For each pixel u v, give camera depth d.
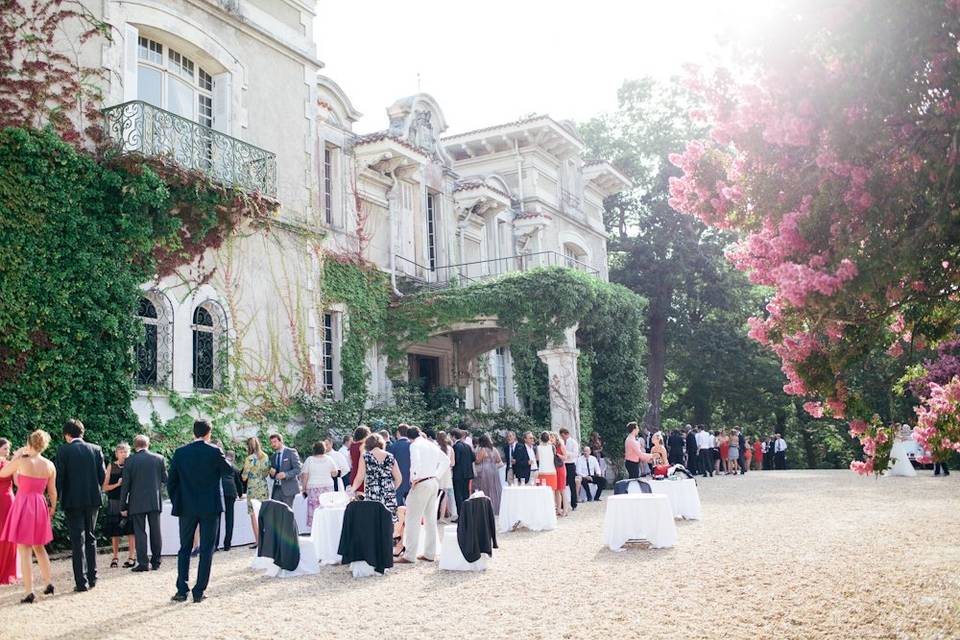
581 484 18.33
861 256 5.77
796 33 5.86
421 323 20.11
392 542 9.13
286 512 9.04
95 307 12.11
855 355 6.33
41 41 12.31
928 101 5.84
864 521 11.80
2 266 11.19
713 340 37.62
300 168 17.28
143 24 14.04
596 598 7.18
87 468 8.43
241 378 15.00
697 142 7.25
